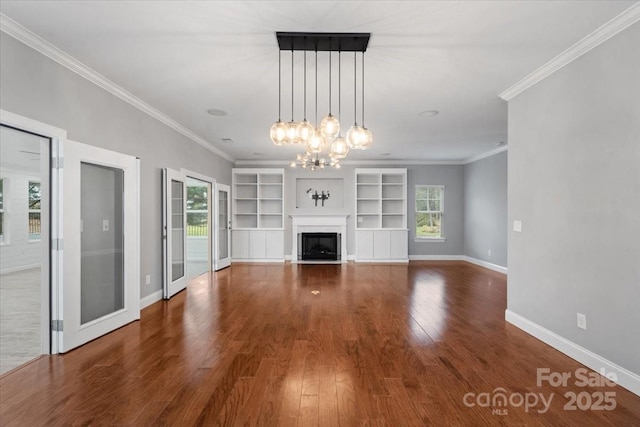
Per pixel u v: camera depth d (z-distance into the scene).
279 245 8.55
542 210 3.30
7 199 7.30
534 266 3.42
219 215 7.50
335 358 2.88
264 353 2.98
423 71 3.32
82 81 3.26
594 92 2.66
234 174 8.59
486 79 3.51
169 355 2.93
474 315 4.13
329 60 3.07
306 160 5.79
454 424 1.99
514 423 2.01
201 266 8.23
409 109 4.55
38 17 2.40
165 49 2.88
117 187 3.76
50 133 2.87
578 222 2.83
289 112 4.64
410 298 4.96
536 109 3.39
